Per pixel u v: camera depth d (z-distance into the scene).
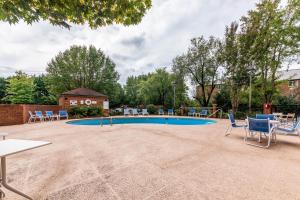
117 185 2.43
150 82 23.06
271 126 5.11
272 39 13.41
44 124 9.85
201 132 7.05
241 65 14.15
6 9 2.14
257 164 3.31
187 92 23.05
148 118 15.80
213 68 18.95
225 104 17.73
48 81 24.92
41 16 2.41
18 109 10.07
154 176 2.75
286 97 16.48
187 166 3.20
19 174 2.80
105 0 2.45
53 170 2.99
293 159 3.62
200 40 18.84
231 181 2.56
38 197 2.10
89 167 3.14
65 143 5.06
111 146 4.70
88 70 25.11
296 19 12.68
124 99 27.83
